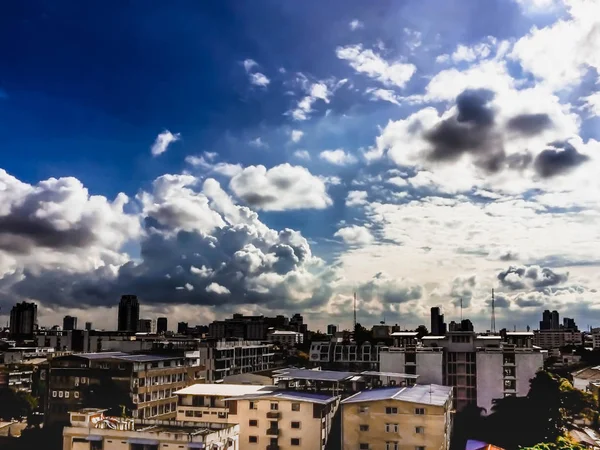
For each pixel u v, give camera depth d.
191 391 125.12
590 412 146.12
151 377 143.25
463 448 127.94
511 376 146.12
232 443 93.44
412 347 156.12
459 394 148.62
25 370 181.12
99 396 134.88
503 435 134.00
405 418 105.00
